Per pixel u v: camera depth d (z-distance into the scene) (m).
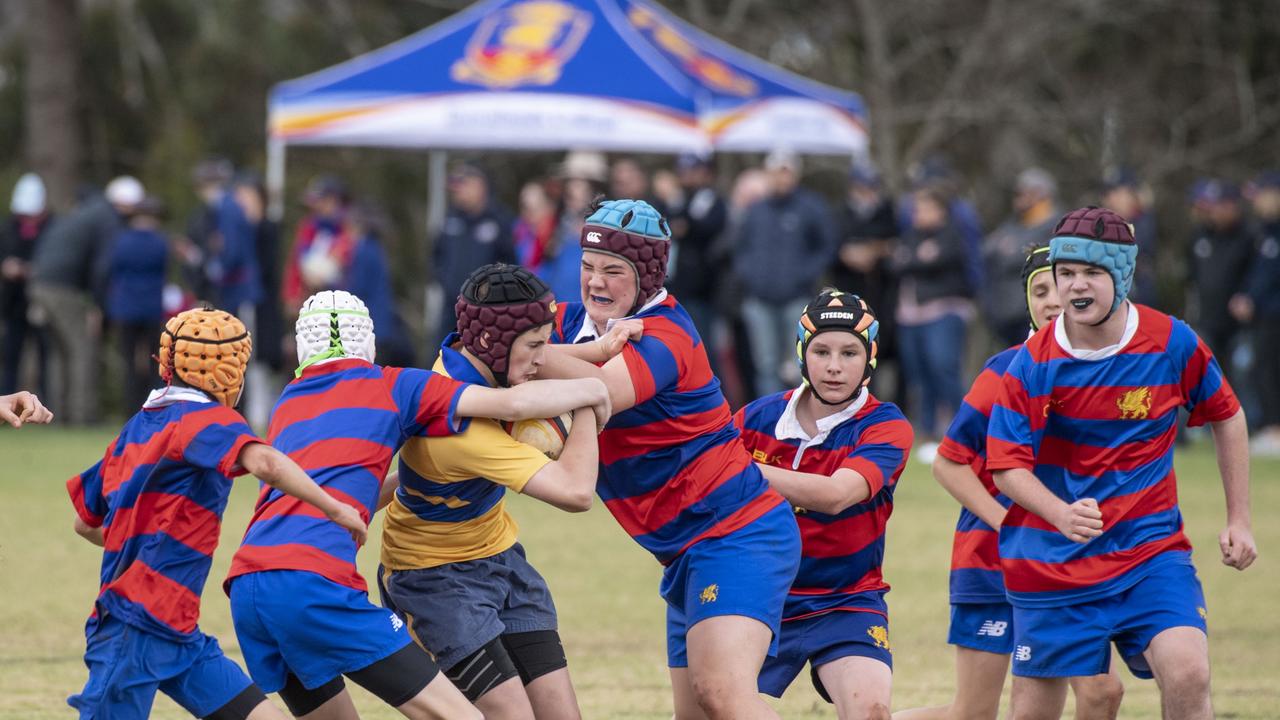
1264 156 96.50
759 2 98.75
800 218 49.06
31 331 61.62
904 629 26.52
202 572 16.14
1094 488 17.42
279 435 16.34
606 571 31.16
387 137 57.28
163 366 16.19
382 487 17.58
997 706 18.94
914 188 46.62
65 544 32.53
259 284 53.06
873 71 96.00
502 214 50.19
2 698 21.05
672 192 50.62
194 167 88.50
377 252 52.28
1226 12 96.56
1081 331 17.42
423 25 101.19
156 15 95.00
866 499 17.62
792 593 18.02
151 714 20.66
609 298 17.05
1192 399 17.72
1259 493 40.78
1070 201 96.31
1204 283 52.69
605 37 57.28
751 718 16.19
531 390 16.03
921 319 46.25
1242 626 26.94
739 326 52.34
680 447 16.98
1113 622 17.06
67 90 81.44
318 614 15.39
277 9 102.69
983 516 18.11
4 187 80.75
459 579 16.89
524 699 16.81
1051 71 95.69
